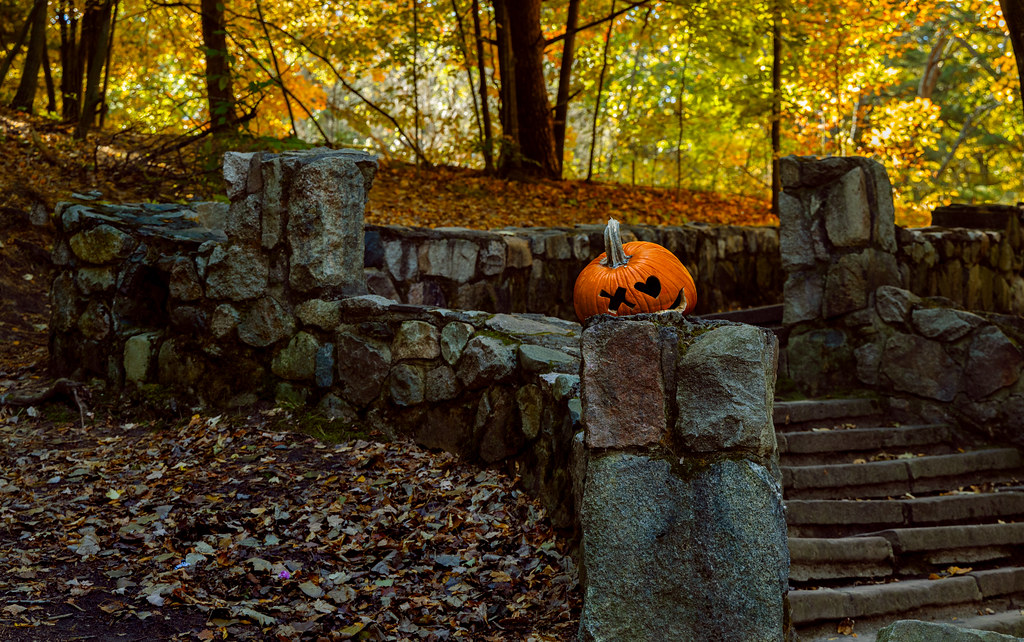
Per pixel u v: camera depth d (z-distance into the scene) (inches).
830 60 589.9
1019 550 206.7
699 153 689.0
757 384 121.6
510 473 198.2
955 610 187.2
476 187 493.4
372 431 227.9
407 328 224.7
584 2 637.9
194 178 411.8
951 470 224.8
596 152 894.4
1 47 614.5
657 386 124.0
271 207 244.5
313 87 633.0
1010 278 359.9
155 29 652.1
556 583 159.5
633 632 120.9
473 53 607.8
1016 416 231.8
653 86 658.8
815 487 214.8
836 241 255.3
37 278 346.9
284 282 244.5
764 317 287.0
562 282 323.0
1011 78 713.6
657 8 593.3
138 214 287.6
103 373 264.5
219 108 383.9
